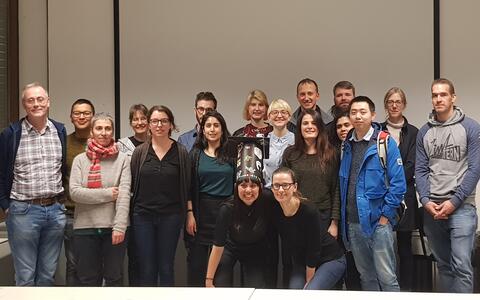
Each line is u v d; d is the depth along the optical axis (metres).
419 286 4.07
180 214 3.64
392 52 4.56
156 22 4.75
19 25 4.85
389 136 3.45
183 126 4.77
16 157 3.46
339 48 4.61
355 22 4.59
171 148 3.64
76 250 3.57
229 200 3.41
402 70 4.55
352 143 3.54
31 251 3.50
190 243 3.78
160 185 3.58
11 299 2.43
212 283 3.42
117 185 3.55
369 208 3.40
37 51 4.86
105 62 4.80
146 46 4.77
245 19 4.68
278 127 3.82
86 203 3.50
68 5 4.80
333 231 3.60
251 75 4.69
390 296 2.36
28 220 3.46
